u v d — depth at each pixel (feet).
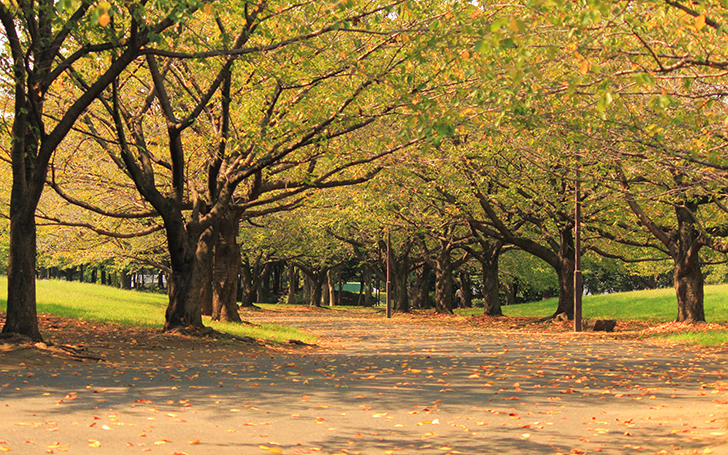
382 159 59.41
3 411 23.15
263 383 32.65
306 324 95.71
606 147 36.58
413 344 61.87
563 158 59.31
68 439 19.72
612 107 31.73
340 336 73.20
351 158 54.34
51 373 33.04
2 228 85.15
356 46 40.96
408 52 39.55
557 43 25.52
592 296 150.41
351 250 162.81
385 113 42.22
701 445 20.54
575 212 78.69
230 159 61.57
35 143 42.91
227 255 77.25
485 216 93.45
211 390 29.89
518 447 20.61
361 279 228.84
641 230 83.82
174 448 19.27
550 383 34.35
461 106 30.83
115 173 69.26
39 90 41.22
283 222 130.00
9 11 38.04
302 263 177.78
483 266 118.21
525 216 89.51
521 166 75.92
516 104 25.94
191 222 55.88
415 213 102.01
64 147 65.31
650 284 215.51
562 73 30.14
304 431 22.33
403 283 141.49
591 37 24.64
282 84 46.19
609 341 65.00
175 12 31.76
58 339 46.34
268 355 48.21
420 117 26.27
